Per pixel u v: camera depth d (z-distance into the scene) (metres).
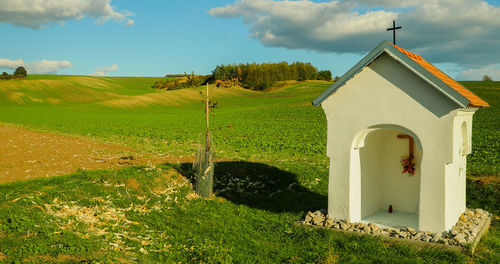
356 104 10.81
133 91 128.38
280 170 18.19
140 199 12.97
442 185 9.62
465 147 11.11
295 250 9.68
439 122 9.62
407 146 12.11
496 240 9.90
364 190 11.69
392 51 9.94
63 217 10.07
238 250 9.73
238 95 113.88
